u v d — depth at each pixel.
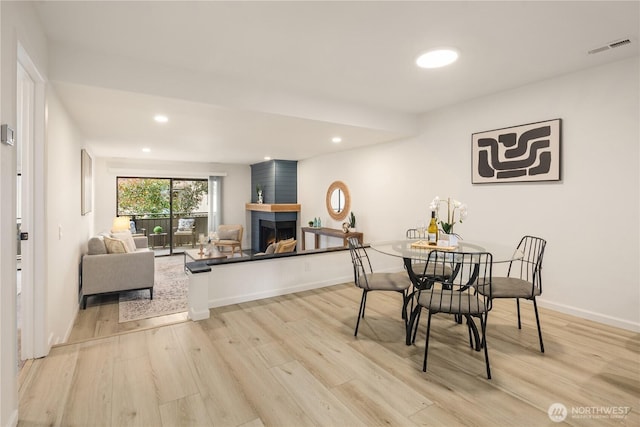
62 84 2.52
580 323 3.08
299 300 3.83
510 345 2.66
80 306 4.23
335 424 1.76
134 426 1.73
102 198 7.32
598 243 3.07
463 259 2.61
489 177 3.85
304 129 4.25
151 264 4.54
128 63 2.74
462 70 3.09
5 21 1.53
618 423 1.76
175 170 8.06
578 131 3.16
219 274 3.61
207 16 2.15
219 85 3.14
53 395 1.97
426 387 2.09
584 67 3.05
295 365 2.36
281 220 7.78
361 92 3.68
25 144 2.28
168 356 2.47
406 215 4.97
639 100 2.81
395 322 3.16
